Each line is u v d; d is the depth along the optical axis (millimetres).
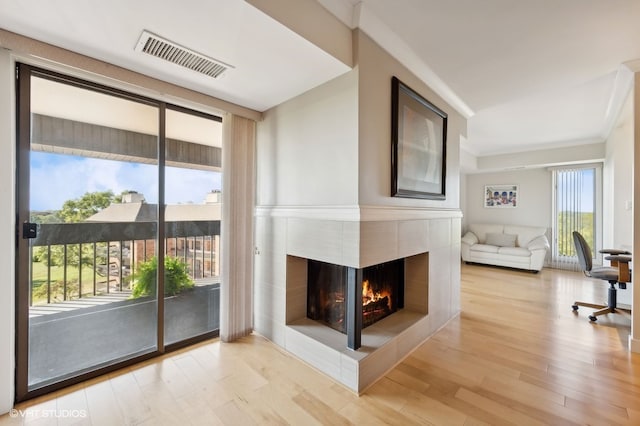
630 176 3908
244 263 2646
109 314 2104
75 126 1932
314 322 2471
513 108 3492
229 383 1946
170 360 2236
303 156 2309
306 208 2238
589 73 2547
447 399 1794
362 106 1925
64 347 1926
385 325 2400
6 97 1612
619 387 1913
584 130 4453
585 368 2141
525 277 5086
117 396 1811
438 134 2811
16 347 1734
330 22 1750
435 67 2449
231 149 2525
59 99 1867
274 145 2590
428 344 2518
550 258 6078
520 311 3361
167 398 1796
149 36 1567
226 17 1409
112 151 2084
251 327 2730
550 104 3369
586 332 2775
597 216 5570
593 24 1864
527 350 2412
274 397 1806
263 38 1586
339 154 2021
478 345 2502
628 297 3605
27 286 1774
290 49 1694
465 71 2514
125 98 2121
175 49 1696
